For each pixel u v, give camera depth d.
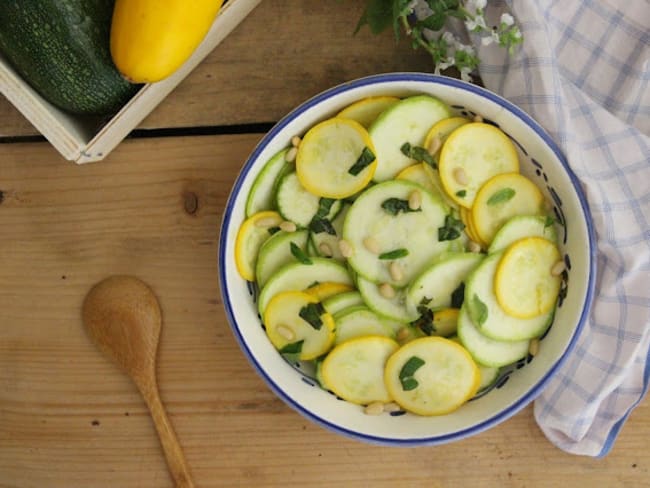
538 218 0.75
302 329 0.76
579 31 0.79
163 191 0.83
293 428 0.83
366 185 0.75
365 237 0.75
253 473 0.83
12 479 0.84
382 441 0.75
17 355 0.84
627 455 0.82
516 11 0.76
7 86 0.74
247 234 0.76
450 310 0.76
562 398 0.80
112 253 0.83
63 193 0.83
